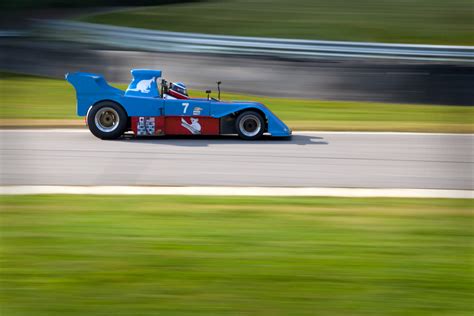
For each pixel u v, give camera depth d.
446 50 97.44
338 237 25.69
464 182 36.31
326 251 23.91
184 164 39.69
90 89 47.59
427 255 23.53
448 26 127.50
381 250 24.08
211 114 47.78
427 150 45.56
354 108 67.44
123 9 164.50
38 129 52.16
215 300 19.34
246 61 96.44
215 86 80.12
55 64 95.31
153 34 112.56
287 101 71.25
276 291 20.06
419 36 119.31
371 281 20.91
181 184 34.75
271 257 23.14
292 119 59.88
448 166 40.47
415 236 25.88
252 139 48.50
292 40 102.56
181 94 48.97
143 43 113.75
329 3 157.25
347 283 20.75
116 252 23.42
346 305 19.08
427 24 129.38
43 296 19.50
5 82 81.69
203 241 24.88
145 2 170.88
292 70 89.81
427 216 29.08
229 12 147.50
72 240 24.75
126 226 26.75
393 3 154.88
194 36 108.12
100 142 46.59
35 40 119.31
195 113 47.72
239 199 31.77
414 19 134.62
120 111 47.41
